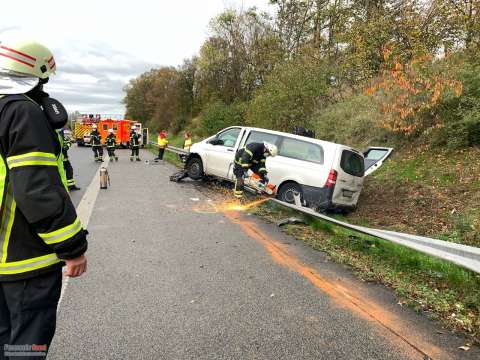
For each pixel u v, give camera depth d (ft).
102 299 12.43
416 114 33.83
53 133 6.05
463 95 30.78
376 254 17.94
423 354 9.97
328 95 49.52
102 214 24.48
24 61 5.87
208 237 20.10
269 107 49.88
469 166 28.30
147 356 9.48
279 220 24.31
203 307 12.14
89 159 69.46
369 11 54.60
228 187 36.37
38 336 6.04
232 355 9.66
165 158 70.79
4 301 6.14
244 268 15.71
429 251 14.25
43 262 6.04
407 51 39.45
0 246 5.83
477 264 12.96
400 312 12.28
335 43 63.57
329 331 10.97
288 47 79.00
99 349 9.70
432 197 27.12
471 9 36.83
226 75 102.37
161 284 13.79
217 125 86.38
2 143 5.51
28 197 5.34
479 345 10.48
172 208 27.09
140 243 18.60
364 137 40.86
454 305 12.82
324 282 14.53
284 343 10.27
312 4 74.13
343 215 29.35
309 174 28.04
